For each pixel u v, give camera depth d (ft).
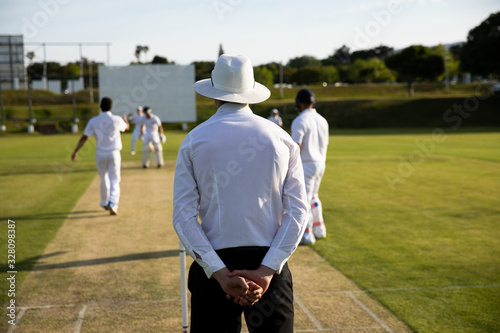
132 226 23.72
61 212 27.09
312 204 21.13
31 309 13.41
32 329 12.12
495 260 17.78
